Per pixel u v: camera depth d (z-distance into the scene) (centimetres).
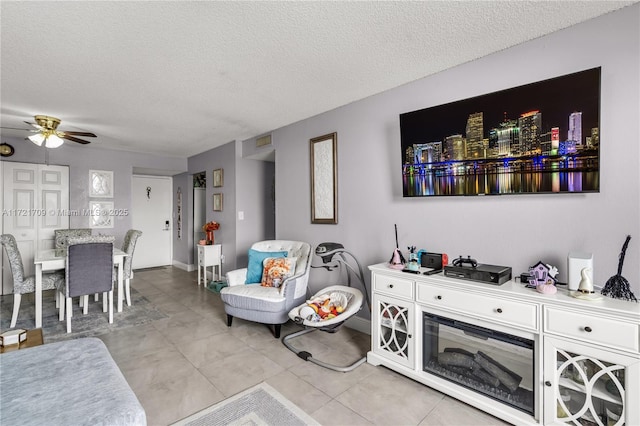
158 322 328
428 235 252
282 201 398
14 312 311
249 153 460
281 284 297
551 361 157
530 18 176
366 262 298
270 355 253
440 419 175
